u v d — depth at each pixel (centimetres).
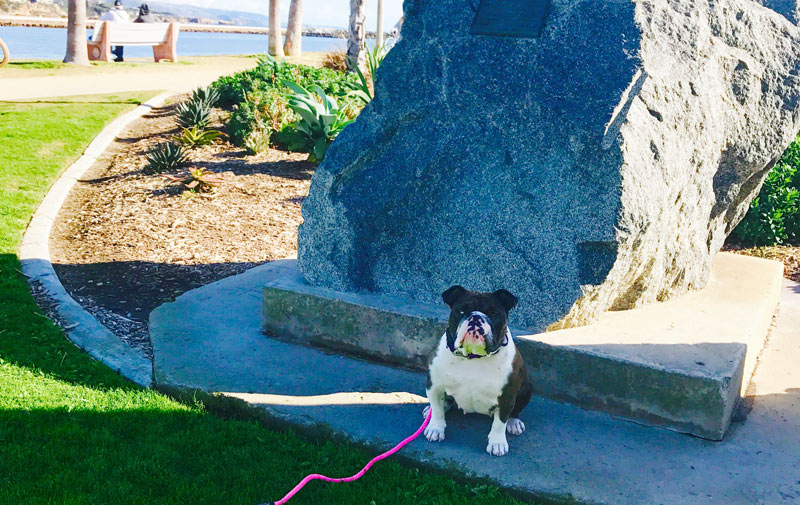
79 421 297
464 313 269
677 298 369
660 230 335
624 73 320
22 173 620
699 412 293
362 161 356
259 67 1016
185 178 614
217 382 325
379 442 290
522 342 317
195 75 1317
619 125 315
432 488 272
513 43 337
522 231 327
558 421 304
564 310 320
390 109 354
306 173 671
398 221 351
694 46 345
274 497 265
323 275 364
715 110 355
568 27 332
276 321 366
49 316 388
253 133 726
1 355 339
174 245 500
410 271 351
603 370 305
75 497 258
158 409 309
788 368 355
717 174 381
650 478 274
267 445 291
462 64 343
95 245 496
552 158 324
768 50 377
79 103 913
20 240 488
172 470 275
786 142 388
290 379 330
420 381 331
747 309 356
